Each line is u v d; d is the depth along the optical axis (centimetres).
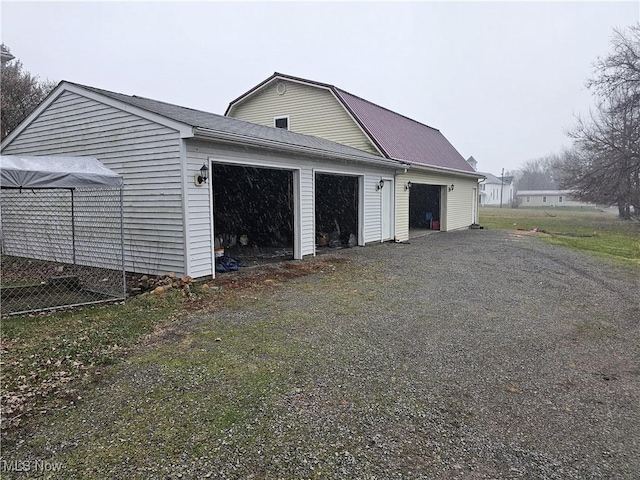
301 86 1565
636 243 1461
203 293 636
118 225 797
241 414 287
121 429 267
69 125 847
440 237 1550
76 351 400
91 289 676
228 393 318
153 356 389
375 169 1247
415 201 2011
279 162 888
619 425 283
